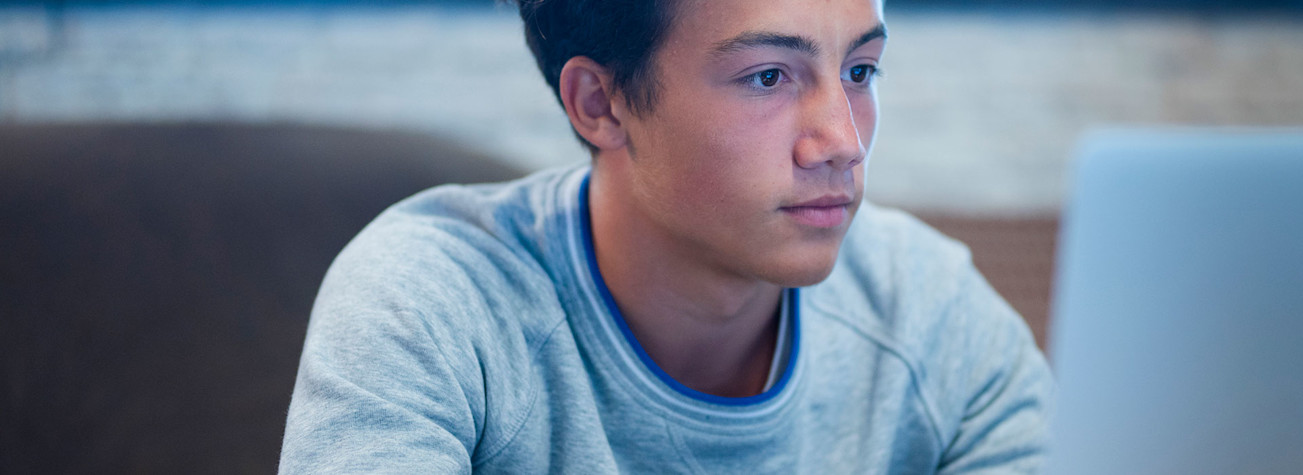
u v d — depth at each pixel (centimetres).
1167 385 45
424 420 64
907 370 82
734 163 65
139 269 146
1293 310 43
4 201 153
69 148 174
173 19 429
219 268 148
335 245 157
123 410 125
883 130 321
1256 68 396
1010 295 218
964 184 279
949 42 421
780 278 67
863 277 86
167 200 161
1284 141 44
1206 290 44
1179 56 410
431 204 81
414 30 421
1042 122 333
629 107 69
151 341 134
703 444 76
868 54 67
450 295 71
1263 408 44
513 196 80
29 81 341
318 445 61
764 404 76
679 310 76
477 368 70
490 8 453
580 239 76
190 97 328
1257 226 44
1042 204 267
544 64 76
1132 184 45
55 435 122
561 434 73
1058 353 47
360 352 66
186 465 121
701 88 64
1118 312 46
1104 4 477
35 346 132
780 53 63
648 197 70
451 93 338
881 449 81
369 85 347
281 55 382
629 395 75
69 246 148
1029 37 431
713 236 68
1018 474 81
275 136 186
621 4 66
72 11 430
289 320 140
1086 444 47
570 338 75
